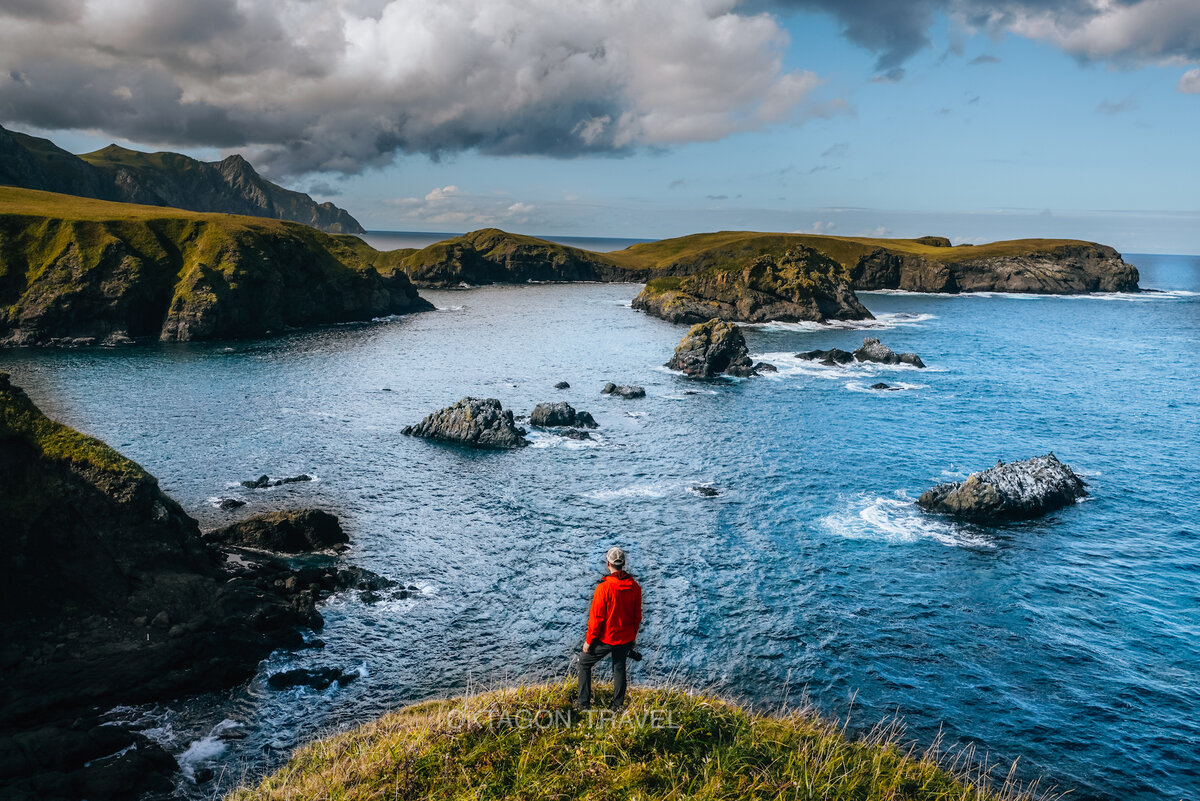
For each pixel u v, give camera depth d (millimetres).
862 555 41344
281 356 103438
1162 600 36594
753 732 11367
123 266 117062
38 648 27562
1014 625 34219
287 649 31469
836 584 37969
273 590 35219
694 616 34594
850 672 30453
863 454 60125
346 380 87688
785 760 10867
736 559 40719
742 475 54719
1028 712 28062
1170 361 108125
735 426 68812
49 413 68062
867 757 11719
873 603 36062
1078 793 23906
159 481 51062
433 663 31000
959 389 86688
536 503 48844
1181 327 149250
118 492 31312
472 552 41500
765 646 32250
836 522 45969
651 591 36969
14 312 109562
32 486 30312
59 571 29797
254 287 127938
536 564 40094
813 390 85625
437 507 47969
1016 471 49562
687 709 11641
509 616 34781
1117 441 64625
